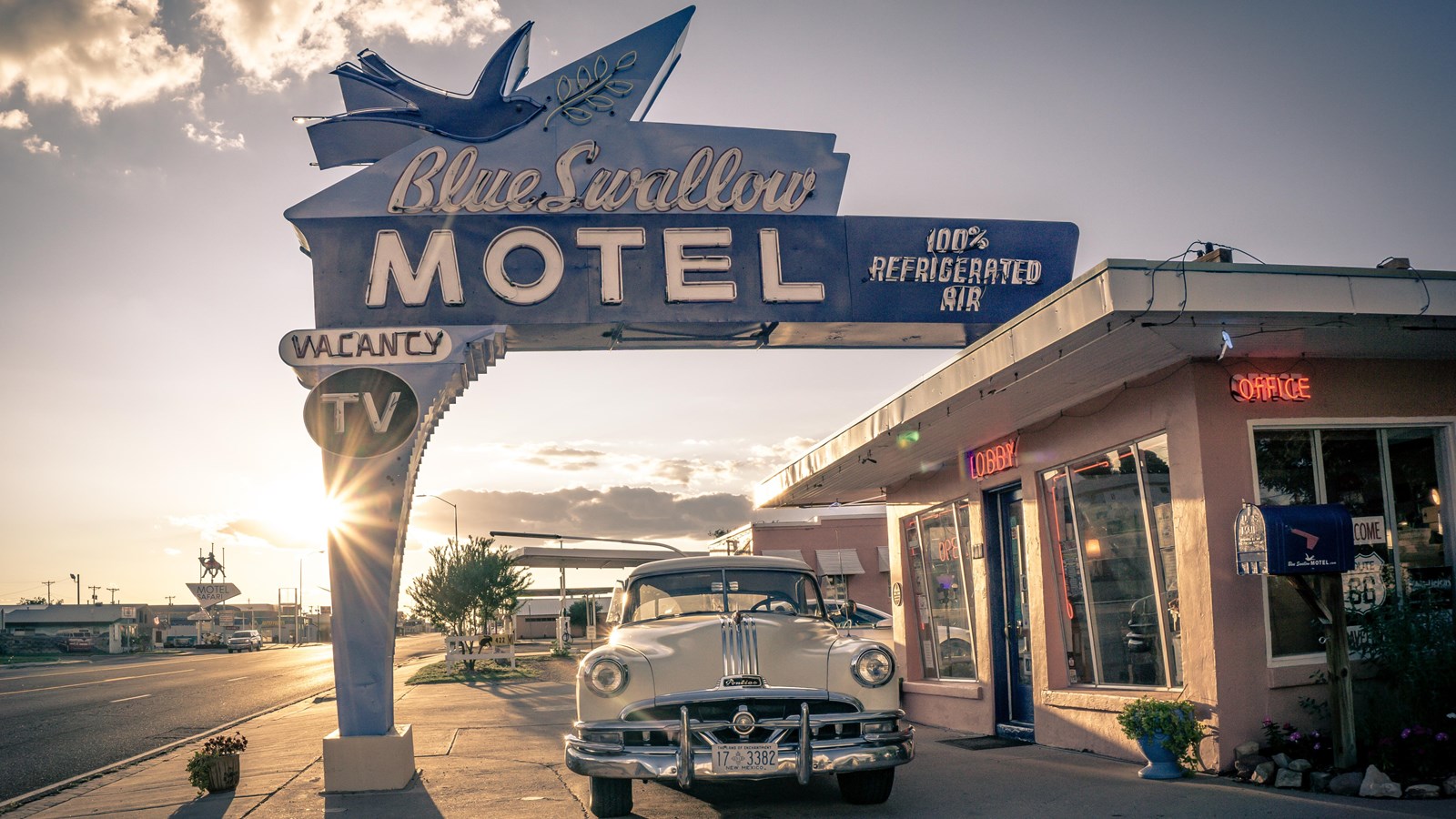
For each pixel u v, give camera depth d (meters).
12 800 9.45
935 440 10.54
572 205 9.48
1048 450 9.73
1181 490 7.62
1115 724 8.58
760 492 15.72
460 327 8.98
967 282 9.98
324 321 9.13
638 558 28.08
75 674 36.97
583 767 6.55
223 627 127.31
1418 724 7.08
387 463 8.70
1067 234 10.19
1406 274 6.46
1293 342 7.12
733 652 6.85
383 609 8.59
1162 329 6.57
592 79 9.70
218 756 8.73
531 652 42.50
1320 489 7.63
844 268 9.78
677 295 9.48
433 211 9.34
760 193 9.74
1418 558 7.76
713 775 6.38
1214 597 7.29
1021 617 10.92
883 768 6.61
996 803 6.91
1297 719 7.26
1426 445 7.94
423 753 10.59
